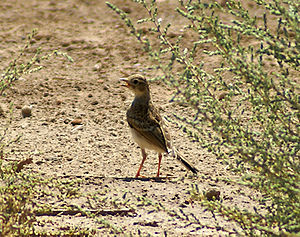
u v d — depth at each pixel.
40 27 23.75
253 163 7.12
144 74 19.36
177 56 8.16
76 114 16.58
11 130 15.27
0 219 8.22
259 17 20.92
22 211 8.37
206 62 19.53
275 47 7.21
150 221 9.41
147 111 12.80
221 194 10.56
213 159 13.51
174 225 9.27
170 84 6.89
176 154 12.27
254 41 20.20
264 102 7.54
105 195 10.50
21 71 9.80
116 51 21.36
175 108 16.97
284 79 7.44
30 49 21.56
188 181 11.52
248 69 7.26
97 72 19.80
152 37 22.16
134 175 12.73
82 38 22.58
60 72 19.72
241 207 9.74
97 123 16.08
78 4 25.98
